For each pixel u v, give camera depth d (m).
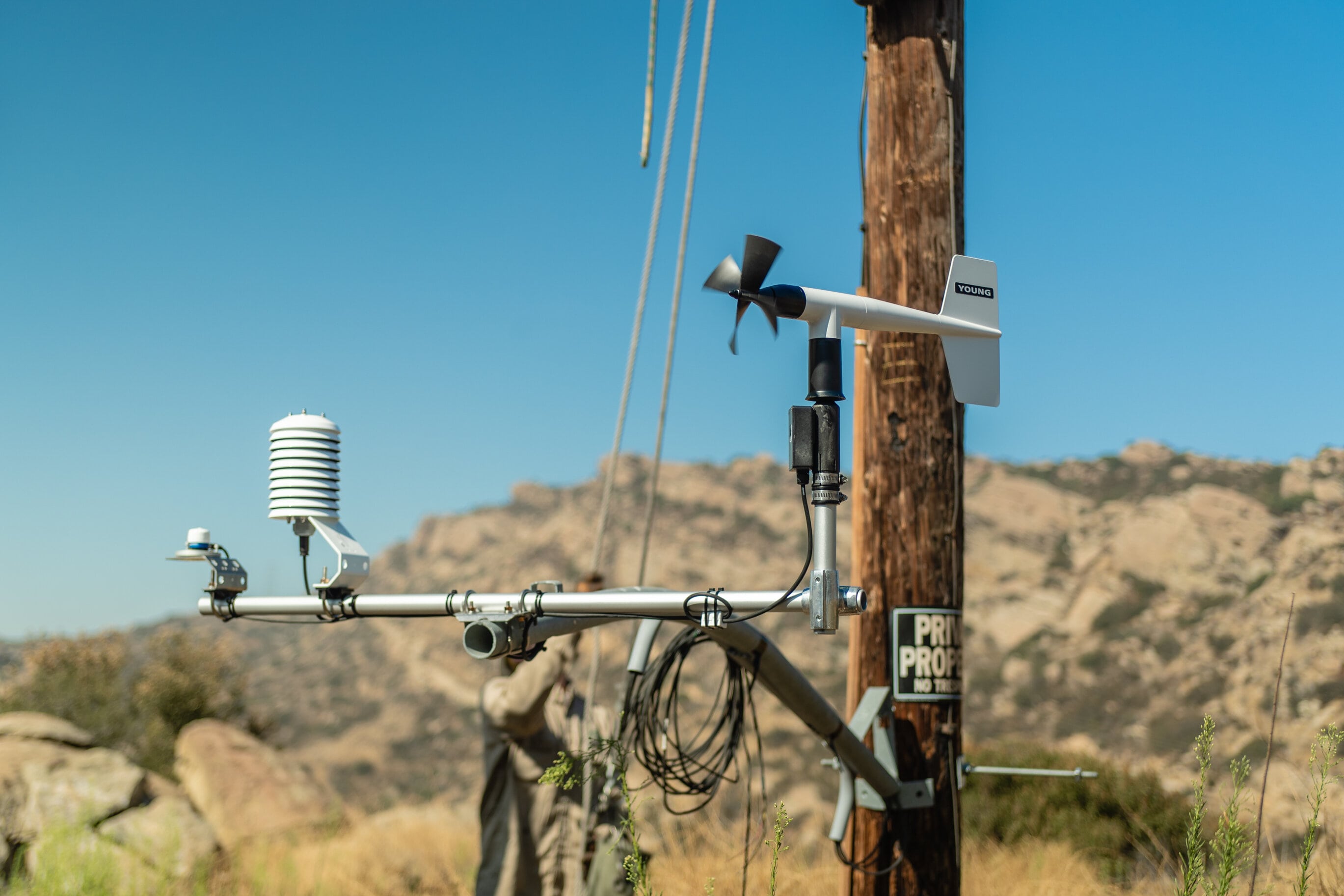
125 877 7.07
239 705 23.78
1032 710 44.25
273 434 3.03
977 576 62.97
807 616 2.61
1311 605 28.22
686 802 6.79
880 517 4.12
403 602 2.93
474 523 109.81
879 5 4.29
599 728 5.07
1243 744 14.50
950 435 4.12
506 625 2.76
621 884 4.68
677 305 4.99
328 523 3.01
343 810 12.21
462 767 56.50
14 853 7.64
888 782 3.87
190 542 3.12
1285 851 4.63
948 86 4.20
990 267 3.26
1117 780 10.10
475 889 4.96
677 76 5.09
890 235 4.17
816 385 2.70
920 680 4.01
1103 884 6.97
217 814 11.48
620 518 98.56
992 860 7.50
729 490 100.25
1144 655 45.16
